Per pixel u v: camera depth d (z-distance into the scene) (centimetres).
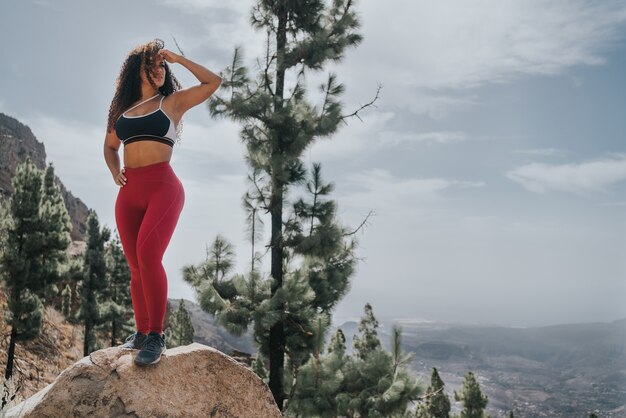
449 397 3644
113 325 3597
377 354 1200
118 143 400
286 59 1352
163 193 366
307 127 1301
